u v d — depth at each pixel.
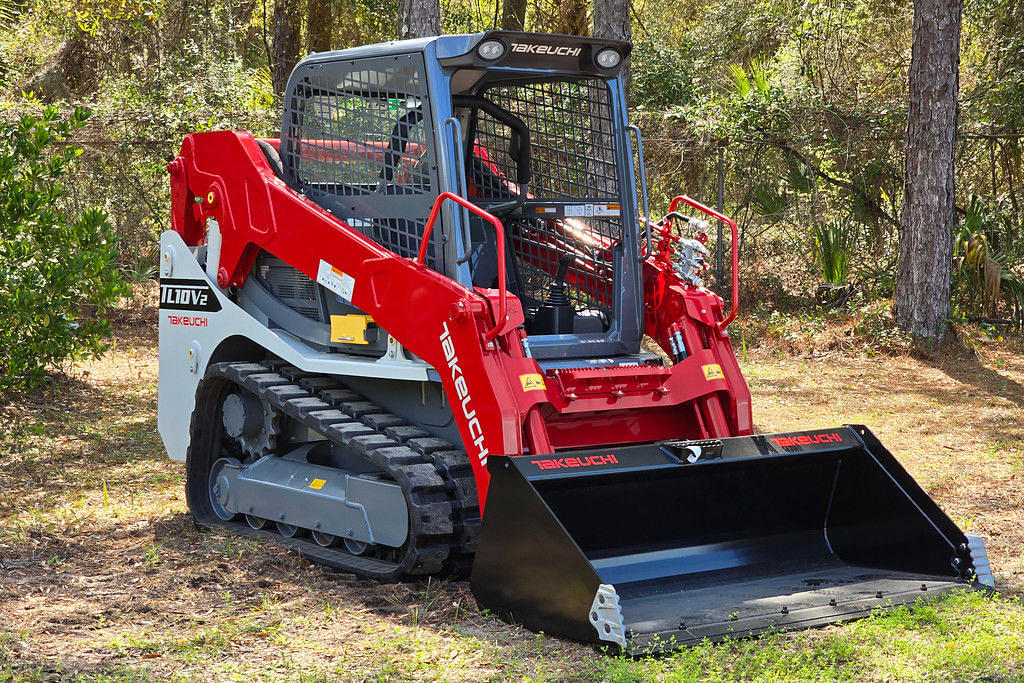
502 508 4.43
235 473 6.07
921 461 7.78
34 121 9.23
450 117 5.13
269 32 24.09
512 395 4.68
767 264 15.62
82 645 4.20
